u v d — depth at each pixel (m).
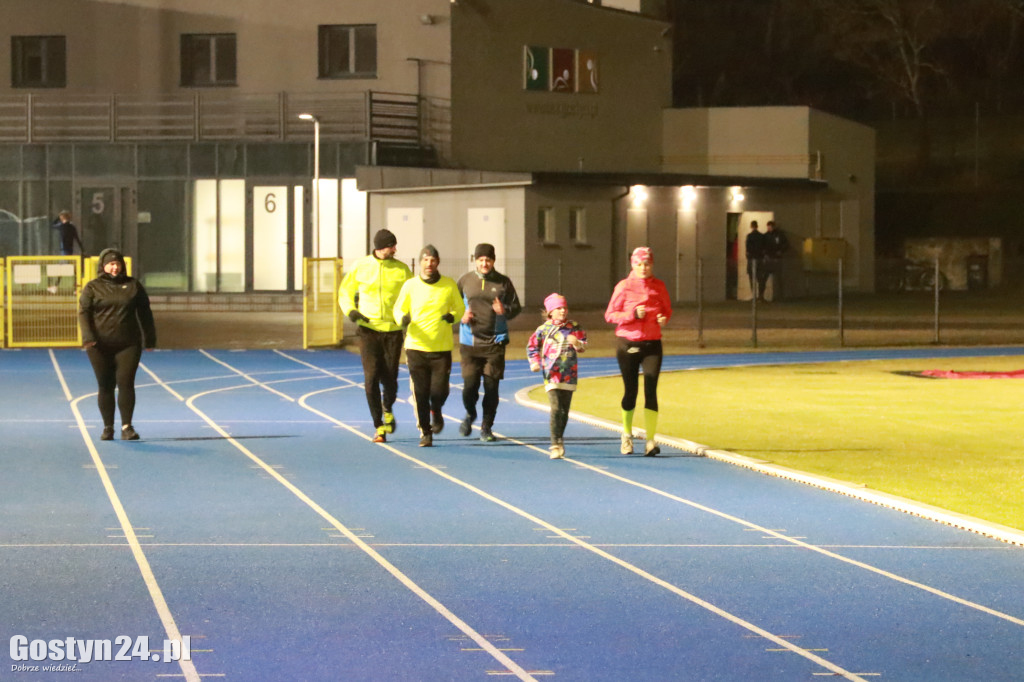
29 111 76.75
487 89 79.06
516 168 80.75
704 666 12.97
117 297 27.97
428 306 27.22
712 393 37.88
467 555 17.66
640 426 30.86
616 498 21.88
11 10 80.00
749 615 14.83
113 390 28.33
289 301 73.88
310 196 75.19
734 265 83.56
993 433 29.69
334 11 77.88
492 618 14.61
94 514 20.22
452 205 72.31
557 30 82.25
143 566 16.86
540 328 26.36
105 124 79.69
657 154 88.31
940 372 43.56
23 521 19.67
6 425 30.69
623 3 91.19
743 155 87.50
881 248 112.19
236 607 14.97
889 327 63.28
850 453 26.72
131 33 79.56
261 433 29.52
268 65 78.69
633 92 86.56
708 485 23.14
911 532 19.31
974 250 107.44
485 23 78.69
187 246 76.00
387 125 75.00
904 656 13.34
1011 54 128.25
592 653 13.35
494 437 28.41
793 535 19.08
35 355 48.94
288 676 12.55
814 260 87.44
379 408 27.83
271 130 78.44
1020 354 51.56
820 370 44.84
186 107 79.25
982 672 12.85
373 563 17.14
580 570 16.88
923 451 27.02
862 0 127.56
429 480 23.48
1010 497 21.95
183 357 48.59
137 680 12.43
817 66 130.50
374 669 12.78
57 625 14.22
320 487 22.70
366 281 27.48
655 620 14.59
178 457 25.94
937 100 128.88
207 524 19.52
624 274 75.88
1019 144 118.94
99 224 76.25
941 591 15.95
